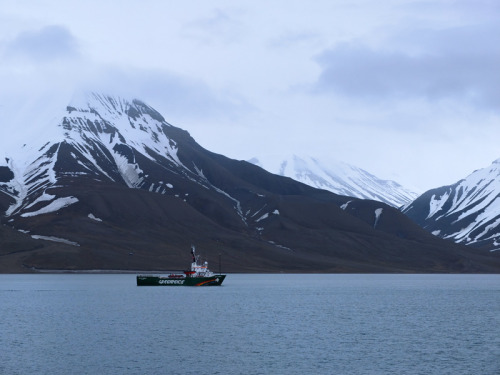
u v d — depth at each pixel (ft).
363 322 421.59
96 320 417.49
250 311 478.18
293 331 376.07
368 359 297.33
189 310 479.41
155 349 315.78
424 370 277.23
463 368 281.13
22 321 412.16
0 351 309.42
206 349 316.81
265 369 276.82
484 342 343.05
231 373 270.05
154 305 516.73
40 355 301.02
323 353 309.63
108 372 270.26
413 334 369.50
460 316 462.60
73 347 319.68
